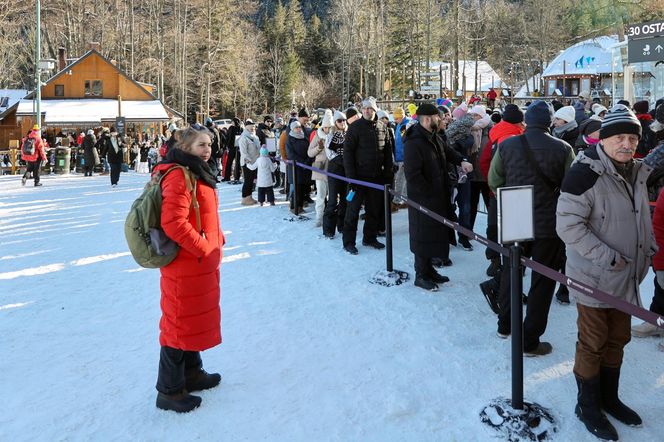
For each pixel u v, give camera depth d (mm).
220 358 4566
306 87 79750
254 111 75500
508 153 4598
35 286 6633
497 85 61906
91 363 4523
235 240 8852
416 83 57844
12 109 41656
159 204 3559
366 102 7578
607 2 44594
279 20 90375
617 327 3521
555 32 51938
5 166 28469
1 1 55438
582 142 6484
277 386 4094
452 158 6273
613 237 3383
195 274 3686
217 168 17297
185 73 59844
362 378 4184
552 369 4277
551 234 4355
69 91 42094
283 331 5090
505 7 62188
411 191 5898
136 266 7492
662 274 4527
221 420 3668
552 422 3518
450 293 5996
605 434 3389
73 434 3533
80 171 24984
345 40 66938
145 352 4730
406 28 60938
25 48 67375
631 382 4090
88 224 10641
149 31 61219
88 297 6199
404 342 4793
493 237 6398
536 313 4430
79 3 56406
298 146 10734
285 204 12328
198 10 63438
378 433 3496
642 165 3514
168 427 3600
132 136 40531
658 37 15070
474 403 3807
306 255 7750
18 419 3703
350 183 7684
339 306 5676
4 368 4434
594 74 43844
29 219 11250
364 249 7953
